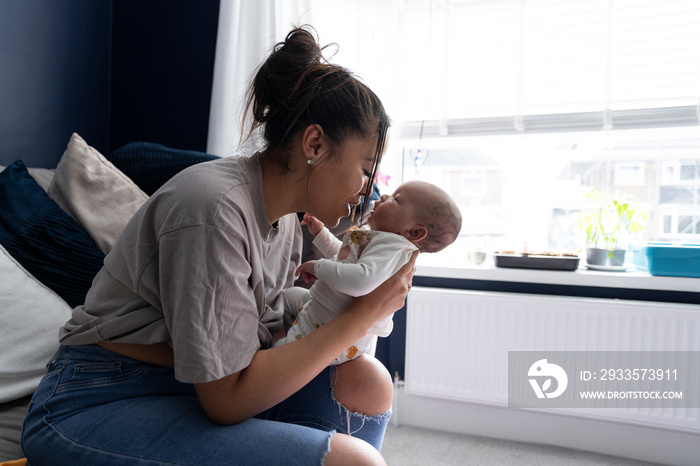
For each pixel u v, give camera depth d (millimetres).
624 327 2197
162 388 1089
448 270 2562
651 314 2152
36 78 2256
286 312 1451
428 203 1282
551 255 2434
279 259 1392
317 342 1042
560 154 2586
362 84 1104
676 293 2242
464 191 2754
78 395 1030
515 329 2346
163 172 1894
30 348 1377
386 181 2570
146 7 2691
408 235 1277
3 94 2094
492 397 2400
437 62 2594
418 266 2609
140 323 1031
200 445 933
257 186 1096
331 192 1114
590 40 2357
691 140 2379
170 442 940
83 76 2555
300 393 1246
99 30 2658
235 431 963
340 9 2564
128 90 2738
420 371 2514
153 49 2688
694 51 2230
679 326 2127
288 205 1148
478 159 2717
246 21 2359
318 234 1502
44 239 1579
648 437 2260
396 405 2627
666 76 2273
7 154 2129
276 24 2348
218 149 2383
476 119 2543
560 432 2395
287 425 998
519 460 2240
